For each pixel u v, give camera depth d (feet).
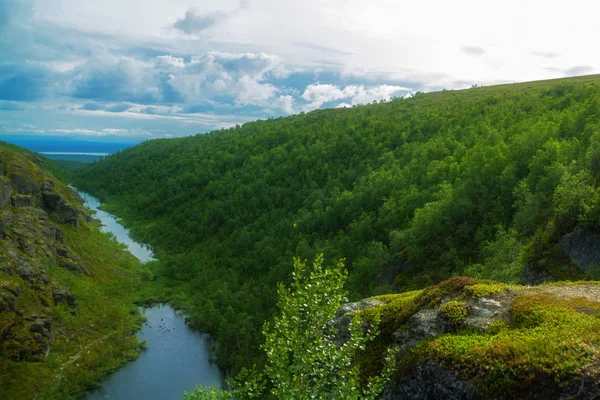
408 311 67.21
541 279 148.15
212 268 369.50
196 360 217.77
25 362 182.39
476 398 45.21
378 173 420.36
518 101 556.92
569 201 155.84
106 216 584.40
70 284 253.85
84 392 181.06
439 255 240.12
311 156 563.48
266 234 412.36
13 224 259.60
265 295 272.10
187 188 621.72
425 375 51.93
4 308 190.70
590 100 345.72
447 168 342.03
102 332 231.30
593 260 138.41
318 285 50.14
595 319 50.44
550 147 244.22
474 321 57.57
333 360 49.19
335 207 384.47
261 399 160.76
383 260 266.36
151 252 430.61
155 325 257.55
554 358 42.52
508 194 246.68
